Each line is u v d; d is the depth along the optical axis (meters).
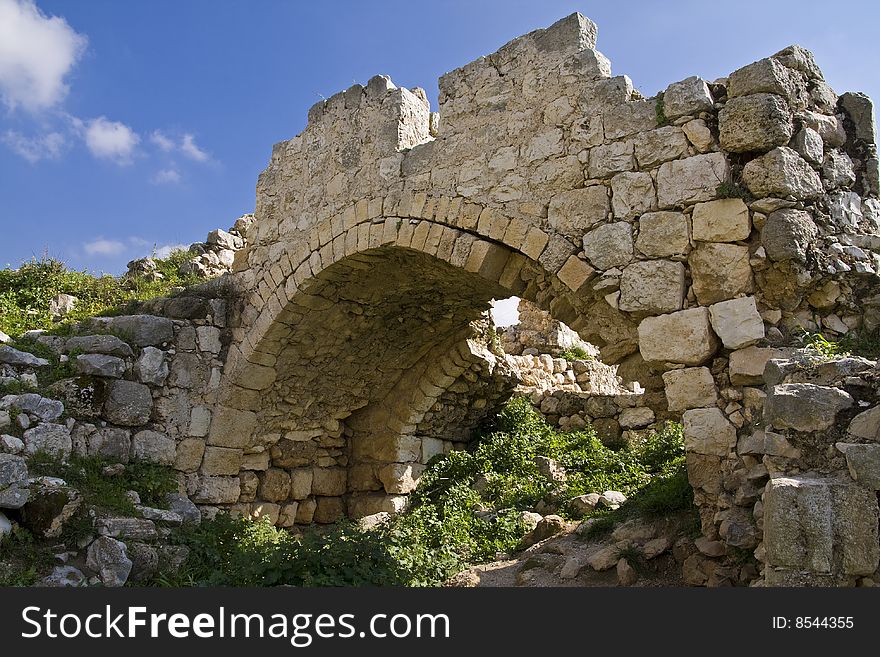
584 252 7.44
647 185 7.16
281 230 10.46
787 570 3.89
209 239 14.48
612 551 7.20
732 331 6.48
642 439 12.83
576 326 7.78
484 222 8.23
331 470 12.78
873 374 4.52
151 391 9.80
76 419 8.94
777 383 5.11
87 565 7.39
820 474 4.27
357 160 9.74
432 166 8.89
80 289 12.65
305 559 6.71
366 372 12.19
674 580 6.62
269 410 11.20
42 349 9.28
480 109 8.62
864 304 6.59
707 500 6.38
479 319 12.71
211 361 10.47
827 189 6.82
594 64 7.80
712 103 7.03
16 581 6.70
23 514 7.32
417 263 9.62
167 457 9.76
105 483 8.58
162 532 8.45
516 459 12.29
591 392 15.31
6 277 12.49
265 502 11.43
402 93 9.58
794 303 6.54
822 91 7.12
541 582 7.26
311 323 10.50
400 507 12.38
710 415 6.45
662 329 6.80
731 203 6.68
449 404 13.09
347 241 9.48
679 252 6.86
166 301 10.39
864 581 3.80
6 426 8.09
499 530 9.69
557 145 7.88
